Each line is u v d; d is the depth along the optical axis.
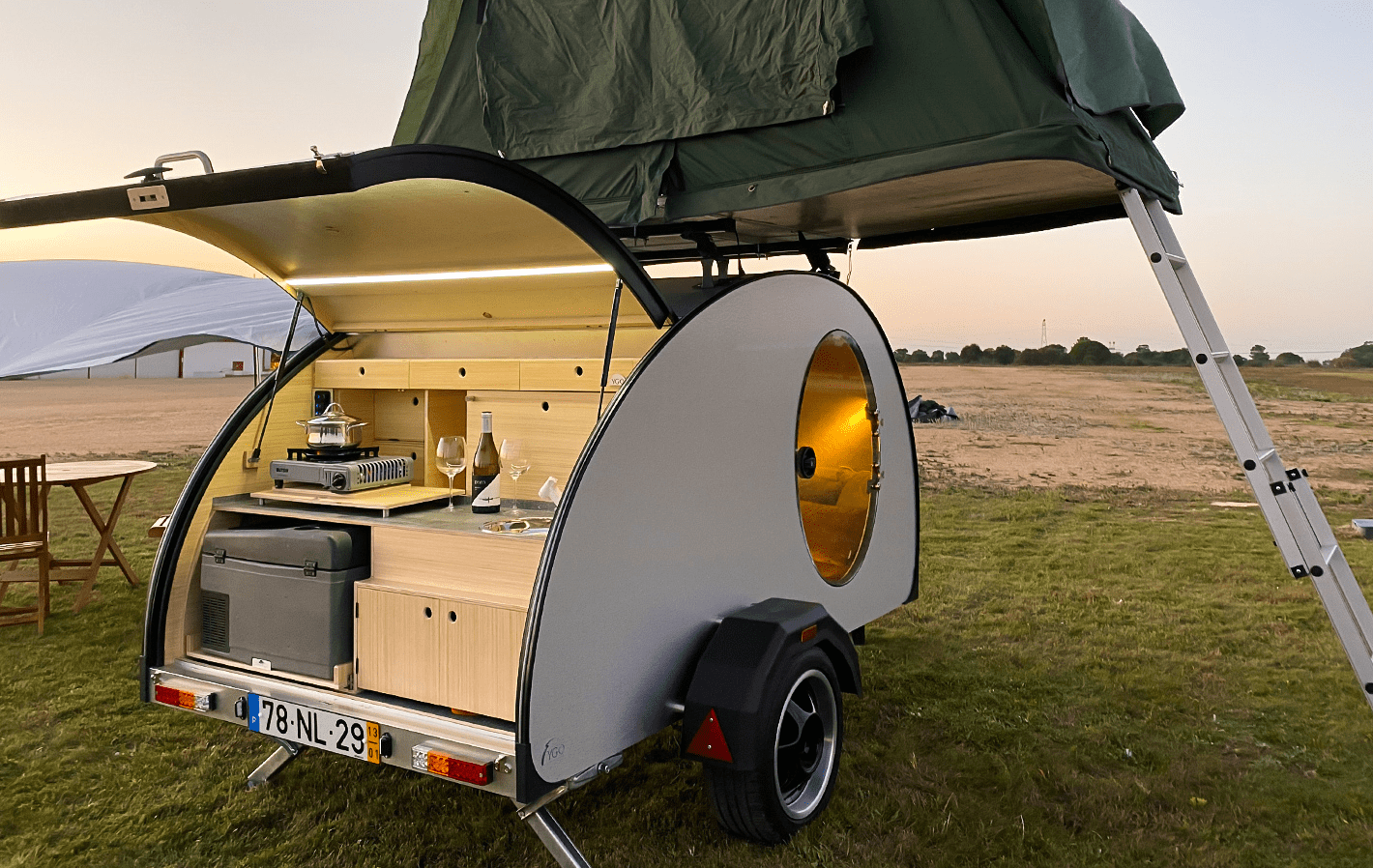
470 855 2.63
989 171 3.28
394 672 2.54
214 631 2.85
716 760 2.48
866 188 3.56
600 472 2.27
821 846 2.67
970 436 14.27
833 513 3.98
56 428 13.86
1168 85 3.89
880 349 4.14
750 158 3.67
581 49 4.06
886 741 3.54
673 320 2.79
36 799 3.01
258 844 2.71
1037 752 3.44
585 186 4.04
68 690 4.10
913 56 3.31
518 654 2.33
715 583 2.79
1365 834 2.79
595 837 2.76
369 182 1.85
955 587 6.26
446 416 3.36
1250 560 7.21
